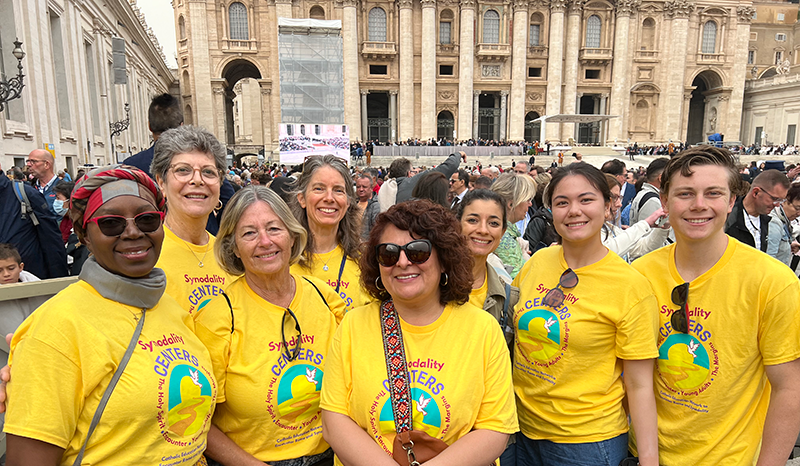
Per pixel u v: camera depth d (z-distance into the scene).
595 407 2.55
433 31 47.50
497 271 3.33
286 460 2.43
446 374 2.09
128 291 1.96
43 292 3.04
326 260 3.36
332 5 46.53
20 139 15.19
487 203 2.85
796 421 2.26
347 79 47.06
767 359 2.33
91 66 24.45
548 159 41.84
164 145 2.83
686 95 53.00
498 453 2.07
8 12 15.08
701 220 2.37
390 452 2.07
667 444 2.61
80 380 1.84
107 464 1.86
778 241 5.02
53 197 7.40
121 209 1.89
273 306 2.47
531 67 51.06
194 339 2.23
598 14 50.72
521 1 48.41
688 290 2.50
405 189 6.21
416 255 2.00
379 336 2.18
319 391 2.49
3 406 1.87
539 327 2.63
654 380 2.67
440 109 50.16
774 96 53.62
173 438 2.01
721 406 2.45
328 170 3.23
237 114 69.62
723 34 52.81
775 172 4.79
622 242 3.91
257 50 46.56
